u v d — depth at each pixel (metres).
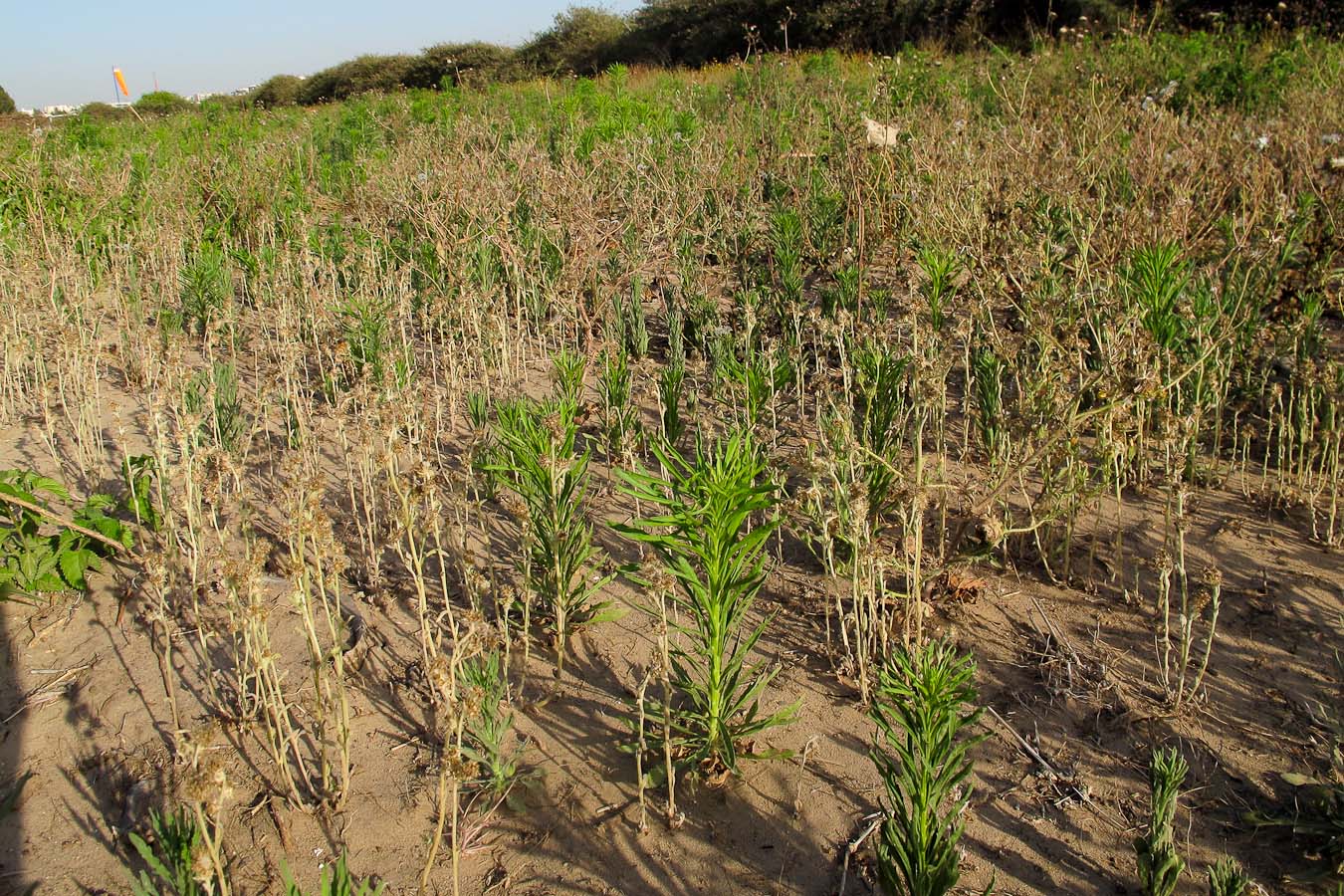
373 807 3.09
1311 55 11.70
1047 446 3.68
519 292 7.07
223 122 17.89
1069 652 3.63
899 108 10.55
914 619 3.70
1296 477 4.70
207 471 4.42
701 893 2.78
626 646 3.82
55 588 4.08
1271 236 5.83
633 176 9.25
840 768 3.19
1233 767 3.10
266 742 3.36
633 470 4.84
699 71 20.73
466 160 9.09
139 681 3.68
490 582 3.95
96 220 9.14
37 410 6.17
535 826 3.02
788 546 4.41
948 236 6.69
